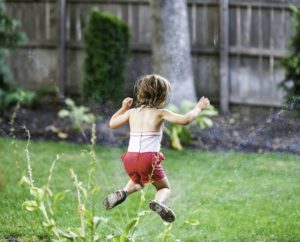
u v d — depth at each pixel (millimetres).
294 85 10578
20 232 5996
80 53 13250
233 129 10984
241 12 12398
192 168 8656
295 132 9180
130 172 5320
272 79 12328
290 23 12117
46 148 9609
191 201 7121
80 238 4918
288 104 9273
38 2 13445
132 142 5344
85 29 12141
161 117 5328
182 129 10062
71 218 6371
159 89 5465
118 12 13070
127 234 4910
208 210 6801
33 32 13531
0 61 12422
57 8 13164
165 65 11703
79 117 10812
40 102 12781
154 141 5297
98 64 11906
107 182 7820
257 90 12469
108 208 5184
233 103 12570
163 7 11664
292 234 6035
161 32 11695
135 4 12945
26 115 11883
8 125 11172
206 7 12609
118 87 12031
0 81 12516
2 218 6391
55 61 13383
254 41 12414
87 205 6848
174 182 7949
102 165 8672
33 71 13516
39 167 8422
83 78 12180
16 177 7895
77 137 10500
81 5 13227
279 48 12273
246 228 6211
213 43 12672
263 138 9602
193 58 12727
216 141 10211
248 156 9055
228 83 12555
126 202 7086
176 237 5969
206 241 5871
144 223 6422
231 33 12508
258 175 8000
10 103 12430
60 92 13258
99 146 9891
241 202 7027
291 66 10531
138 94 5562
